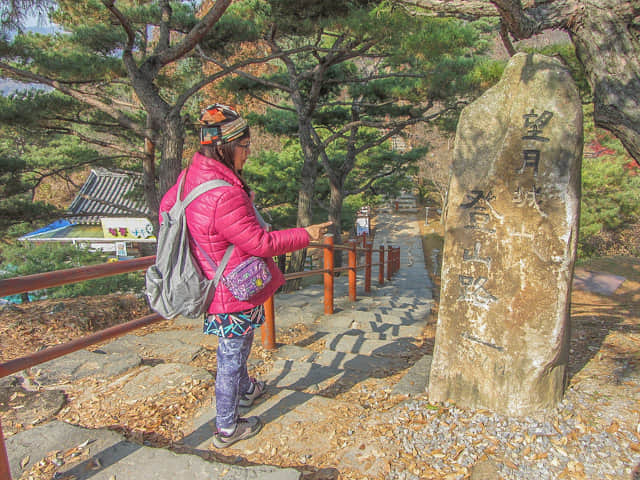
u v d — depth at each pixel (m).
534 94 2.57
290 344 4.46
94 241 22.33
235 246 2.00
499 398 2.69
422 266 18.66
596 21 2.93
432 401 2.88
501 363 2.67
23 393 2.93
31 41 7.55
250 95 11.57
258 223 2.05
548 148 2.53
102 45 8.23
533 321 2.60
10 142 11.14
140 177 10.59
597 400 2.79
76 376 3.18
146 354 3.78
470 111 2.77
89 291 7.83
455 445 2.42
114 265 2.12
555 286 2.56
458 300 2.79
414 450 2.38
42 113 7.48
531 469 2.22
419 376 3.33
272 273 2.18
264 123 13.42
